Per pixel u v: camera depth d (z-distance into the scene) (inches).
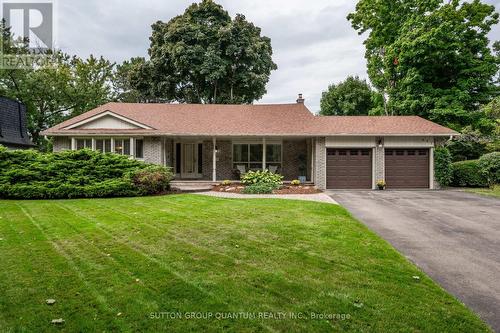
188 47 1144.8
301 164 810.8
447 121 875.4
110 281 178.5
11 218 348.2
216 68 1161.4
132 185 539.8
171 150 808.3
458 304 156.8
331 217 355.9
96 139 714.2
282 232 285.6
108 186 524.7
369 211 414.3
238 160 813.2
